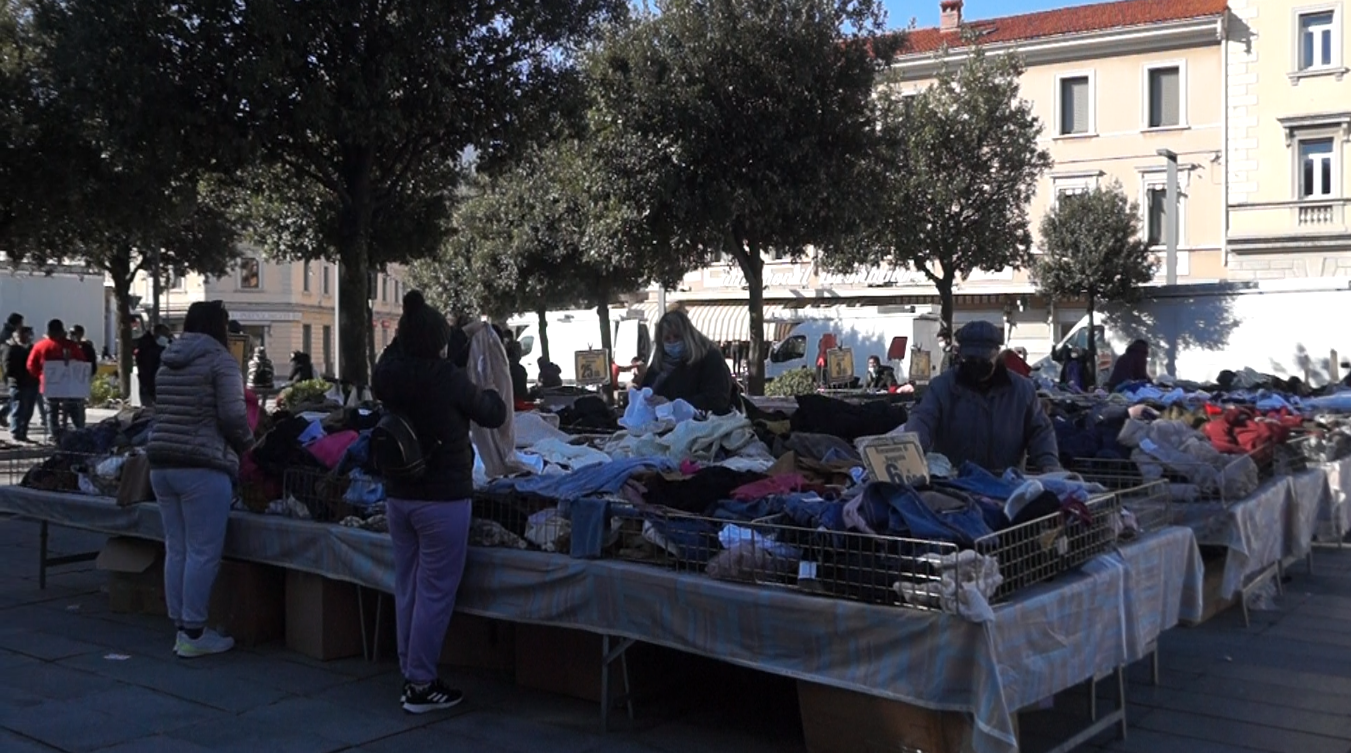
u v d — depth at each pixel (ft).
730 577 15.24
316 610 20.71
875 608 13.70
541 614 17.20
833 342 102.27
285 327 185.78
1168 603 17.84
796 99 57.72
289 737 16.71
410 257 56.18
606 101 58.23
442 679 19.56
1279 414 30.71
